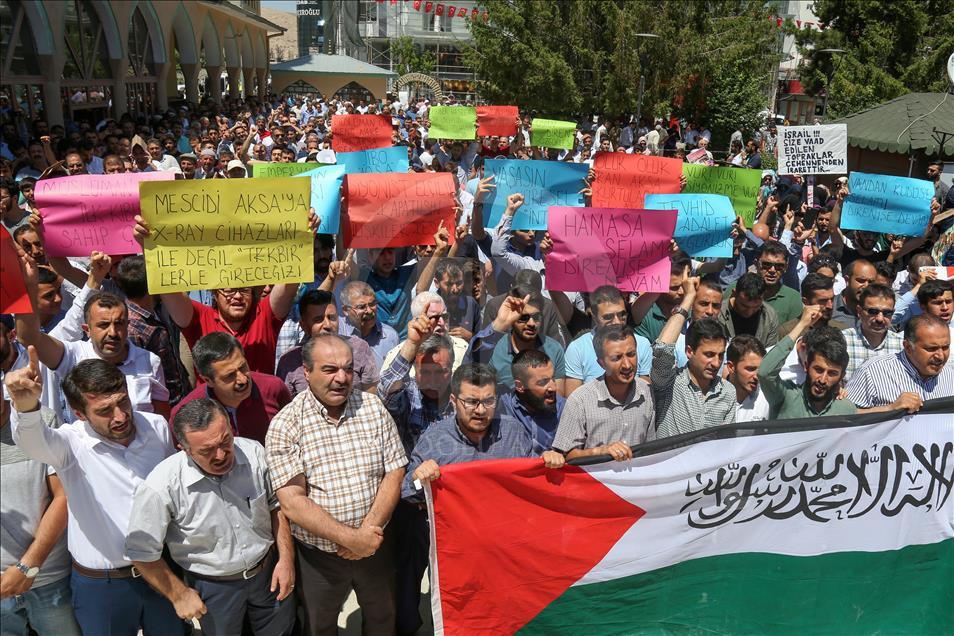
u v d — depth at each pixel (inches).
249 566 135.6
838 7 929.5
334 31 2322.8
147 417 140.2
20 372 120.7
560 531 143.5
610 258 183.3
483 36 1004.6
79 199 182.5
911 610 160.2
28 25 605.0
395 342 193.5
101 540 134.6
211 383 146.6
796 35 978.1
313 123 713.6
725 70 944.9
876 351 196.7
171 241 159.9
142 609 139.5
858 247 305.6
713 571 151.2
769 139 956.6
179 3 1009.5
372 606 147.9
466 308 184.5
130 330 178.4
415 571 157.8
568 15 987.3
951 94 516.7
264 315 189.2
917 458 154.3
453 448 146.5
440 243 195.6
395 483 138.9
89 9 736.3
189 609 130.6
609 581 147.2
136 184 185.0
